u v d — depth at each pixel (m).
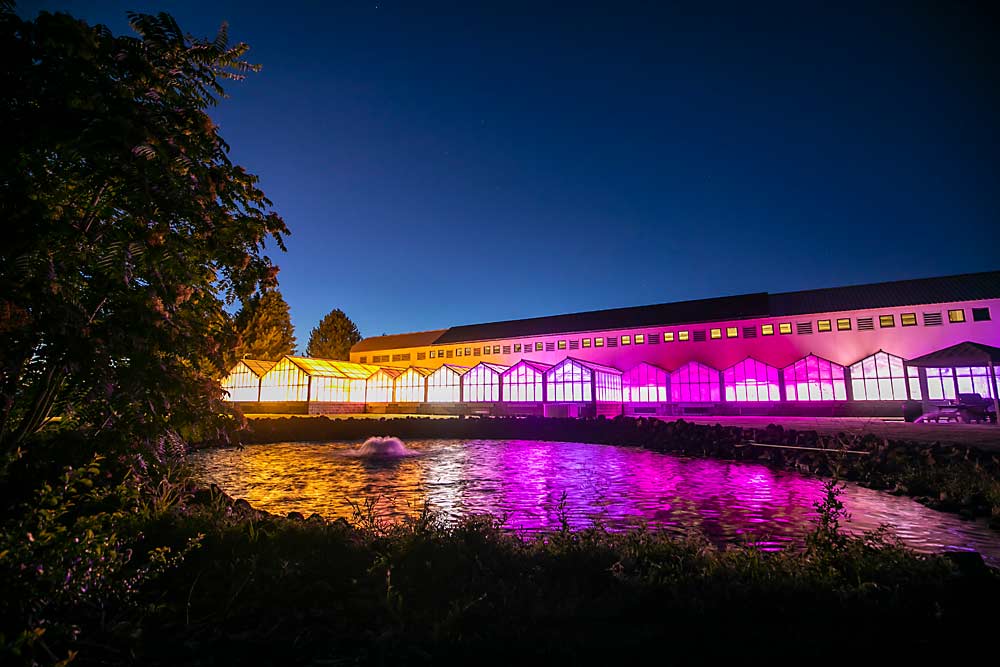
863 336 38.28
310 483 15.93
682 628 4.14
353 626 4.21
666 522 10.94
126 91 4.88
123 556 4.40
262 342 53.72
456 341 59.66
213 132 5.65
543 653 3.72
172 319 5.62
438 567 5.42
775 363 41.34
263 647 3.84
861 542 5.79
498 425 32.44
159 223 5.27
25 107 4.53
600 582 5.33
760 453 21.09
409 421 33.47
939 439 19.42
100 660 3.52
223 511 6.98
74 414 5.85
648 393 45.44
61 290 4.60
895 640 3.81
